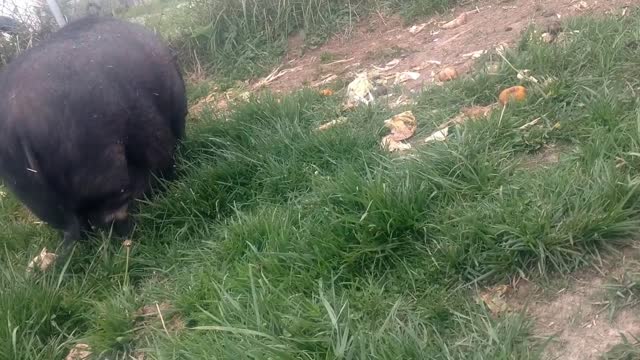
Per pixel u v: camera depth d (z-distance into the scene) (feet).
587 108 5.57
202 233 6.02
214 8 10.03
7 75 5.94
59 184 5.83
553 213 4.55
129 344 5.04
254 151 6.73
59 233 6.50
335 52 9.01
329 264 4.90
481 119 5.79
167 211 6.32
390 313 4.23
